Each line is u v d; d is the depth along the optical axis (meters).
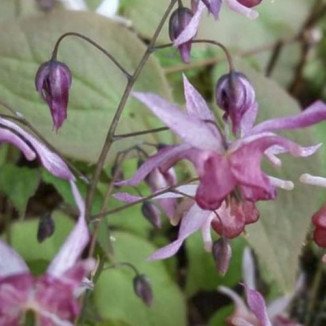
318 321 0.32
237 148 0.22
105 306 0.29
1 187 0.27
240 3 0.24
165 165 0.22
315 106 0.21
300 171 0.27
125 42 0.28
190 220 0.23
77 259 0.20
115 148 0.27
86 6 0.32
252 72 0.29
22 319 0.19
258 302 0.23
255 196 0.21
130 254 0.30
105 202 0.25
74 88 0.28
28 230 0.29
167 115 0.21
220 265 0.24
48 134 0.27
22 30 0.28
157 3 0.32
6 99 0.27
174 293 0.30
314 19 0.35
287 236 0.27
